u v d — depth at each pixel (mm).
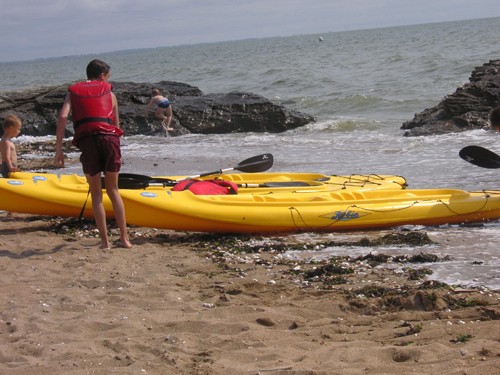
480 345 3953
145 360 4051
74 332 4609
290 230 7637
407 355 3943
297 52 87625
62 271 6184
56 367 3961
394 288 5391
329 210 7645
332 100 25375
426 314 4695
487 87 17094
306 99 26125
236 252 6855
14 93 22531
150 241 7359
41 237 7516
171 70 65500
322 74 38906
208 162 14062
